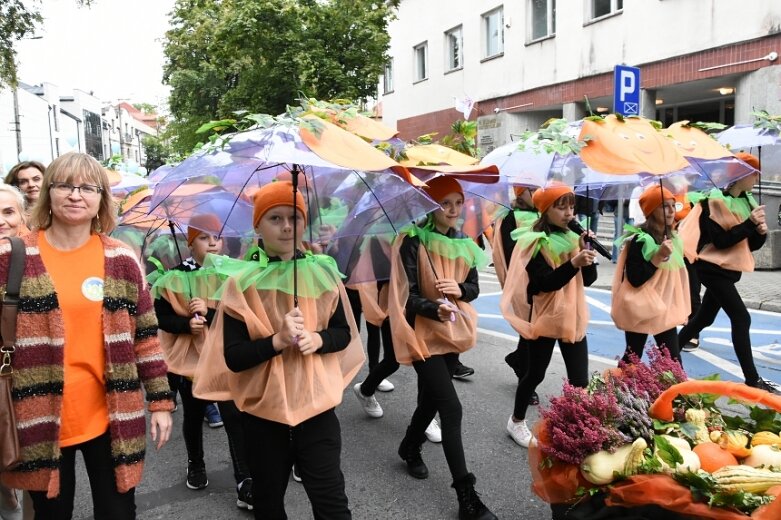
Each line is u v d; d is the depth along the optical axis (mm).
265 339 2479
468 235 4059
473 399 5160
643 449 2369
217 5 19078
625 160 3396
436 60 22094
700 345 6559
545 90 17266
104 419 2312
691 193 5465
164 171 4359
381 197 3004
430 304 3344
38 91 33688
